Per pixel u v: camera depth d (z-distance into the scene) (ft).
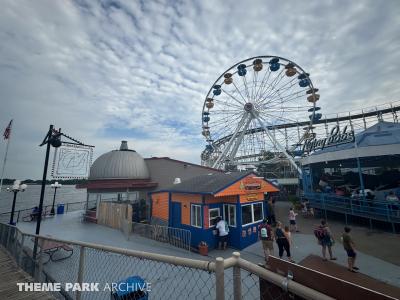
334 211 55.16
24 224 60.75
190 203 40.14
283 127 136.05
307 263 26.91
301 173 84.12
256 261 32.01
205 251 34.60
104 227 56.13
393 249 33.14
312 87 85.35
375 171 76.84
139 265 24.64
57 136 32.17
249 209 40.50
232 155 98.37
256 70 90.38
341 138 57.47
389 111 123.44
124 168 71.77
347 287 5.01
